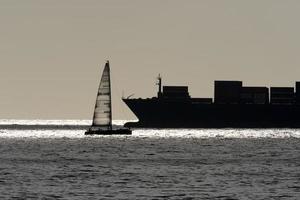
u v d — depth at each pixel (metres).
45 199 176.88
